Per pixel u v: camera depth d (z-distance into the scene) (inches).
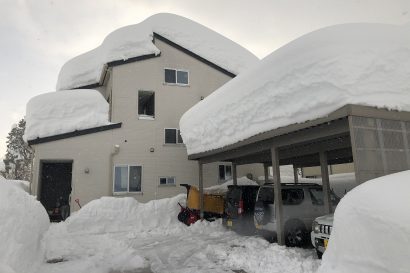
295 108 284.5
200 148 480.1
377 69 256.2
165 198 617.3
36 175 567.8
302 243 351.6
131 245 391.5
